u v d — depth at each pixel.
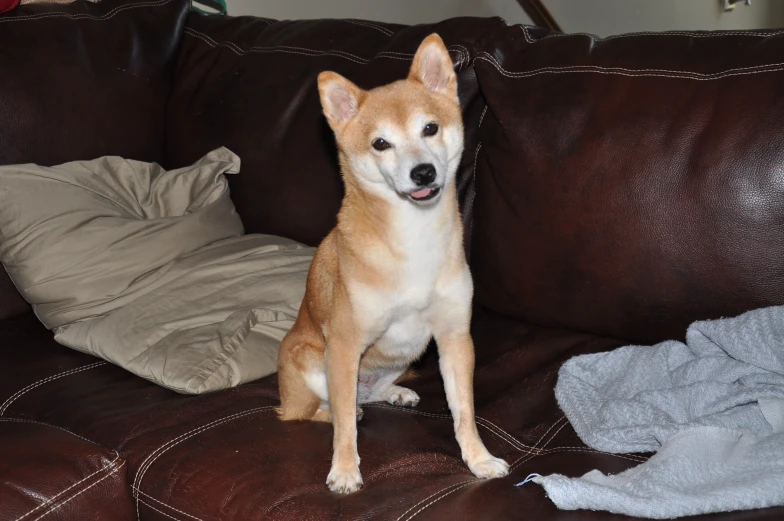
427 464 1.91
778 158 2.03
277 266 2.80
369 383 2.37
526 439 2.02
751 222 2.07
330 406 2.05
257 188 3.07
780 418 1.83
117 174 3.05
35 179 2.80
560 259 2.42
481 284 2.68
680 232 2.17
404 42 2.85
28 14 3.12
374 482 1.82
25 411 2.31
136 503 1.96
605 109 2.34
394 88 2.20
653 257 2.23
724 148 2.11
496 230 2.58
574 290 2.42
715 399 1.98
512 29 2.65
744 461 1.71
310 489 1.79
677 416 1.98
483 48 2.64
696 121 2.18
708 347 2.10
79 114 3.09
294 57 3.07
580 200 2.34
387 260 2.03
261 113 3.05
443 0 6.24
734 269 2.11
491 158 2.58
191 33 3.45
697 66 2.25
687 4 8.38
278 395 2.39
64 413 2.25
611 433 1.89
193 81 3.32
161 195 3.06
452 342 2.10
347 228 2.12
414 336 2.18
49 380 2.43
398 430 2.11
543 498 1.65
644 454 1.87
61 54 3.10
